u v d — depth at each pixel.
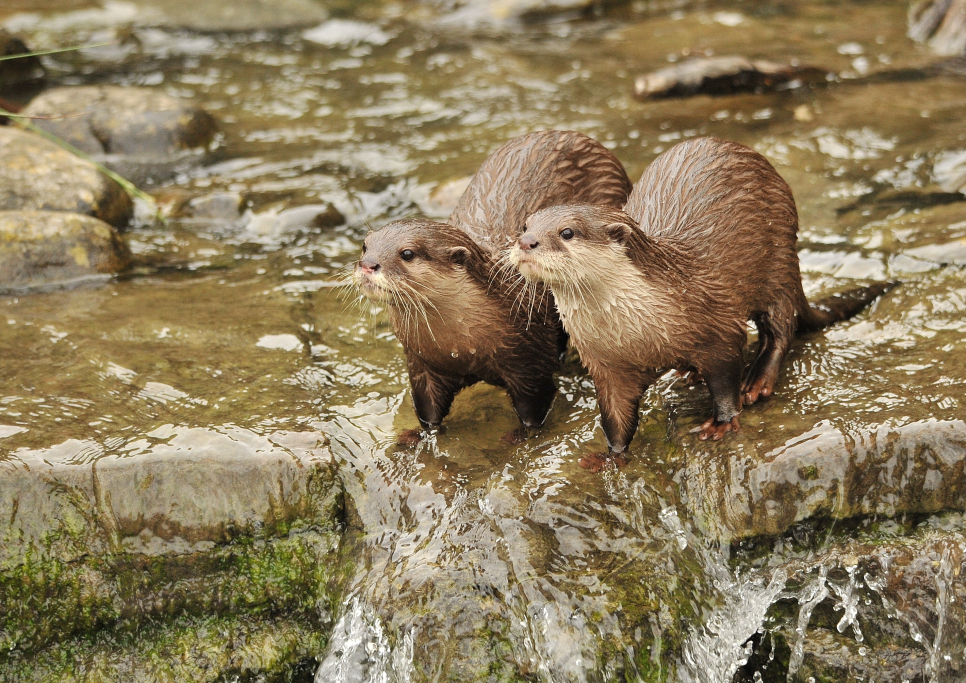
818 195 13.02
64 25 23.12
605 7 23.62
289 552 8.28
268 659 8.12
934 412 8.05
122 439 8.43
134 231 13.43
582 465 8.44
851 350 9.28
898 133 14.80
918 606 7.61
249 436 8.48
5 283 11.71
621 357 8.01
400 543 8.05
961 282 10.20
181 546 8.17
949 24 18.97
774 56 18.70
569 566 7.75
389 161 15.30
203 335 10.44
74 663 8.11
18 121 16.08
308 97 18.48
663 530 8.02
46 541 8.07
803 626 7.87
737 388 8.41
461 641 7.51
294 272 12.06
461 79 19.03
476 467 8.52
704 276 8.20
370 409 9.27
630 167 14.25
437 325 8.35
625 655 7.43
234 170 15.30
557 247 7.52
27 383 9.38
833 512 7.90
